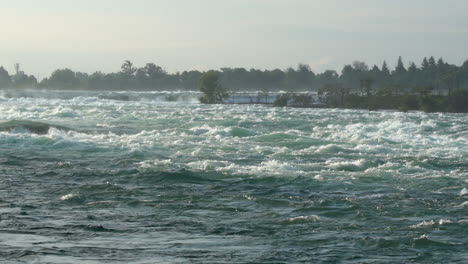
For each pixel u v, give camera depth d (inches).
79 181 1681.8
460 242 1135.6
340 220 1286.9
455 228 1216.2
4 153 2150.6
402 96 6446.9
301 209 1376.7
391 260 1035.3
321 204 1412.4
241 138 2615.7
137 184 1641.2
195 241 1120.2
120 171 1798.7
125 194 1510.8
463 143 2571.4
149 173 1747.0
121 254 1021.2
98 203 1417.3
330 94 6820.9
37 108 4274.1
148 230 1192.2
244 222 1263.5
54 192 1537.9
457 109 5782.5
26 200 1441.9
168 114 4074.8
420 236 1165.7
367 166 1902.1
